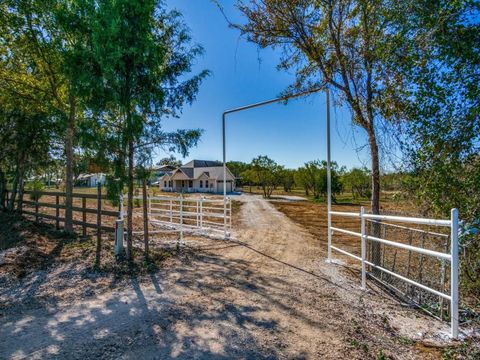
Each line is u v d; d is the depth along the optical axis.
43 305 3.91
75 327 3.30
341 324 3.39
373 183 5.36
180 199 8.71
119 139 5.46
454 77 3.67
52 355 2.74
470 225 3.53
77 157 8.40
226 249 7.47
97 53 4.92
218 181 43.38
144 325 3.35
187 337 3.08
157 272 5.39
